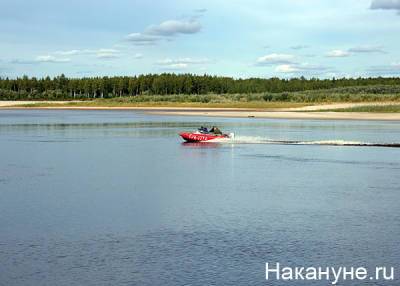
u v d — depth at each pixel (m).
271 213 29.67
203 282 19.34
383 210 30.59
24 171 45.19
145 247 23.22
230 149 64.38
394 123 113.19
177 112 169.88
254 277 19.89
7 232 25.48
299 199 33.66
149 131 93.38
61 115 161.25
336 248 23.23
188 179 41.47
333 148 65.44
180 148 65.38
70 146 67.19
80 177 42.06
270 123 114.56
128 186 38.03
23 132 90.62
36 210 30.09
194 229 26.12
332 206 31.61
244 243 23.86
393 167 48.97
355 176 43.47
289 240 24.38
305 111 154.62
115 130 95.75
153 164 50.25
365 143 69.94
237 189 37.12
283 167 48.66
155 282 19.31
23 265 21.02
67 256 22.02
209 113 159.75
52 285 19.06
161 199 33.38
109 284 19.14
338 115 137.75
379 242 24.11
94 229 26.05
